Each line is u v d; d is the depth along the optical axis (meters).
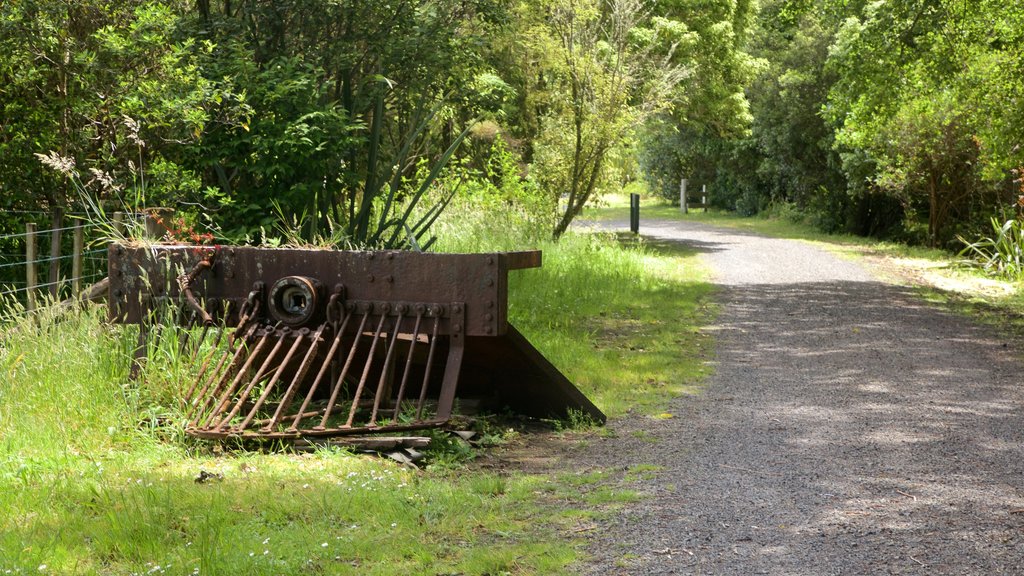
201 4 11.75
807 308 14.88
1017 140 18.09
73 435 6.11
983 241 23.41
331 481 5.52
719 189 46.50
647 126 30.17
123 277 7.09
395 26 12.41
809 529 4.89
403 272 6.69
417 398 7.85
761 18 36.22
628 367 9.84
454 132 22.70
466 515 5.04
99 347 7.00
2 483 5.14
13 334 7.40
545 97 23.31
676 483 5.76
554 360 9.74
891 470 6.06
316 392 7.69
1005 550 4.56
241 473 5.65
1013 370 9.87
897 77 19.31
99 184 10.21
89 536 4.51
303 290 6.68
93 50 10.13
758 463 6.25
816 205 35.16
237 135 10.70
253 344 6.83
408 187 15.93
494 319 6.58
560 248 18.89
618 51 21.98
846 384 9.12
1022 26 16.77
